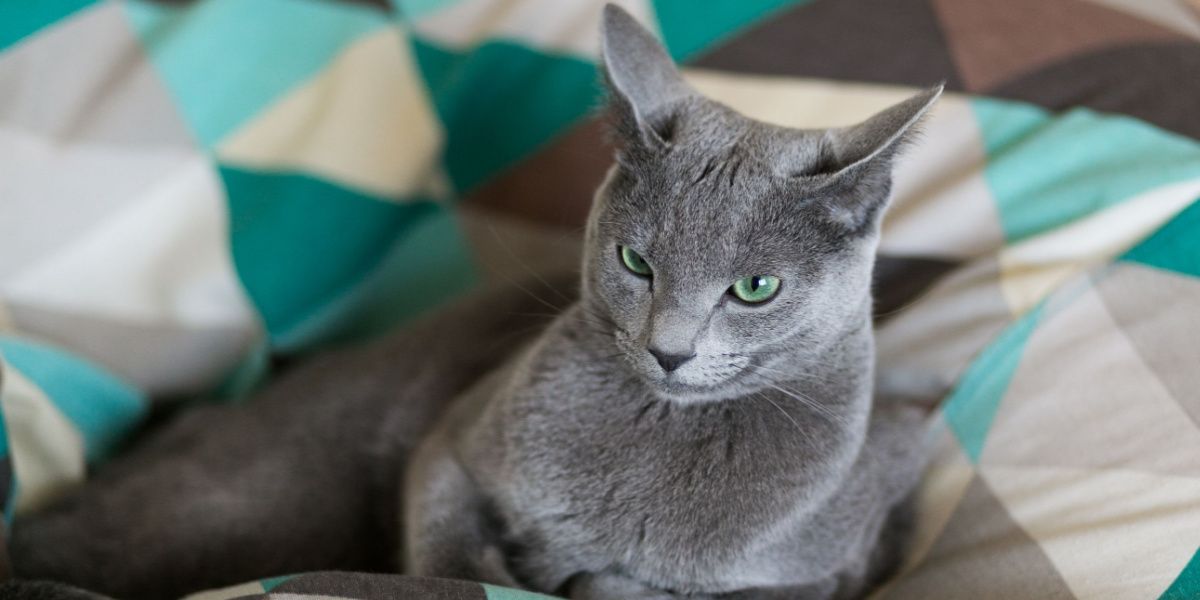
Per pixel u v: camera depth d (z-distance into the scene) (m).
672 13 0.79
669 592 0.63
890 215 0.76
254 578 0.70
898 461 0.68
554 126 0.80
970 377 0.70
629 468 0.62
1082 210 0.72
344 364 0.75
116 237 0.75
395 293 0.82
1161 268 0.67
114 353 0.75
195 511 0.70
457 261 0.82
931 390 0.72
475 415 0.68
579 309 0.65
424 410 0.74
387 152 0.79
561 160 0.80
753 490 0.62
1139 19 0.78
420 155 0.79
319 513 0.71
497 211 0.81
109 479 0.71
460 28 0.81
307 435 0.73
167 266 0.76
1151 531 0.61
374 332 0.82
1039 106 0.76
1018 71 0.77
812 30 0.78
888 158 0.58
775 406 0.62
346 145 0.78
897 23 0.78
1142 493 0.63
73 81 0.76
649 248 0.59
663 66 0.63
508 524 0.65
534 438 0.63
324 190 0.77
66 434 0.72
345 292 0.80
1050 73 0.76
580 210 0.80
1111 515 0.63
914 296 0.74
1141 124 0.73
